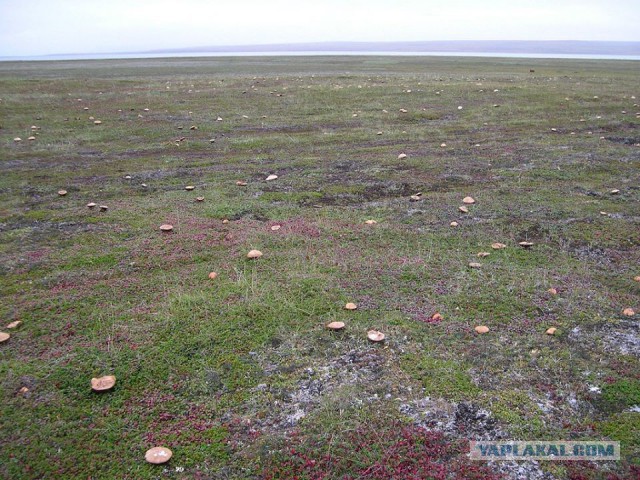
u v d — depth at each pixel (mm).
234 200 9922
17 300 6262
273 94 23312
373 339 5289
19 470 3797
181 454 3973
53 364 5016
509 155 13156
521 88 24391
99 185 11000
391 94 22906
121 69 46000
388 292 6379
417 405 4496
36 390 4652
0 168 12273
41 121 17562
